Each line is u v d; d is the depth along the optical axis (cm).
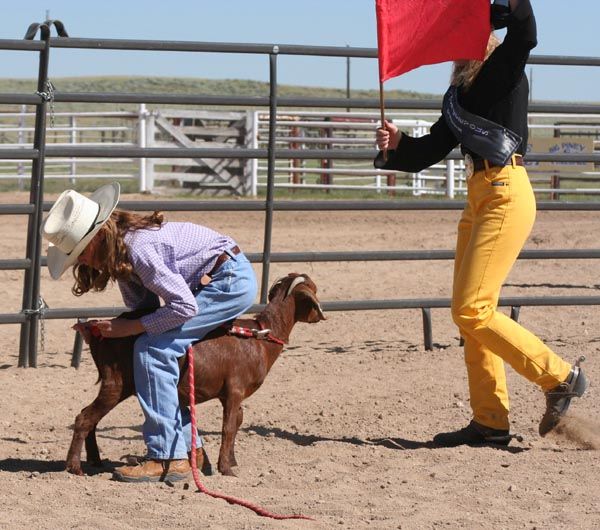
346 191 3216
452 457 819
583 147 2898
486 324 809
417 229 2350
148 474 739
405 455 830
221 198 3055
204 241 743
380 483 745
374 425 928
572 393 827
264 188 3266
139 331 723
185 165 3186
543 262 1902
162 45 1095
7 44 1071
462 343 1227
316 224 2442
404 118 4066
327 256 1176
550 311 1430
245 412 973
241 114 3206
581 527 647
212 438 885
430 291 1563
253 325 786
